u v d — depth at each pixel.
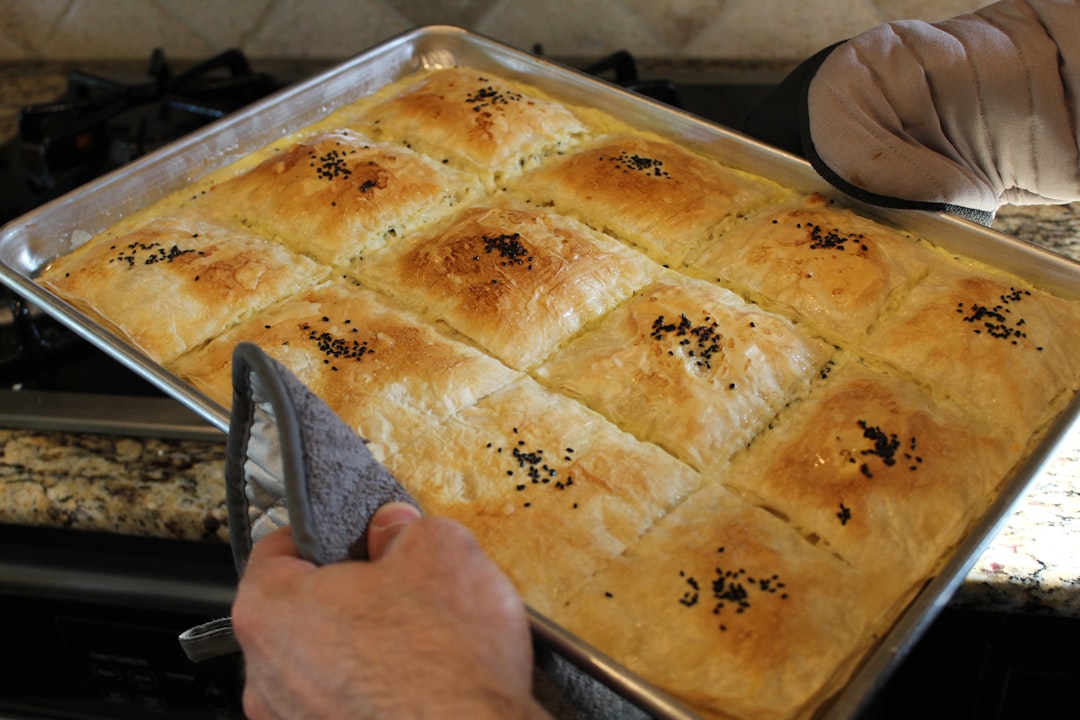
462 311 0.61
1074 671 0.61
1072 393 0.57
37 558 0.68
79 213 0.69
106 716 0.74
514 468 0.53
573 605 0.49
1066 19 0.62
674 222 0.66
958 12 0.86
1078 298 0.61
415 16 0.96
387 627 0.37
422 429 0.56
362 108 0.78
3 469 0.67
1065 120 0.62
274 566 0.41
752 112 0.75
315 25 0.98
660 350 0.58
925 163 0.62
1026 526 0.58
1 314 0.75
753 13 0.90
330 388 0.57
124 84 1.00
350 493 0.44
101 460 0.67
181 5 0.98
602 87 0.75
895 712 0.66
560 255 0.63
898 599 0.50
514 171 0.71
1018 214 0.77
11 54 1.03
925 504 0.52
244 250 0.66
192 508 0.64
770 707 0.46
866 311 0.60
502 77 0.80
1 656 0.72
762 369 0.57
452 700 0.34
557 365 0.59
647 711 0.44
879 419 0.54
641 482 0.53
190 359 0.61
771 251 0.63
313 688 0.36
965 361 0.57
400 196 0.68
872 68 0.64
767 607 0.48
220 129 0.73
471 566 0.39
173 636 0.70
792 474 0.53
